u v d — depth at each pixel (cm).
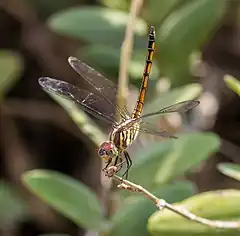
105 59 71
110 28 70
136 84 70
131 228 65
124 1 73
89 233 75
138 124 63
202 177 75
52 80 63
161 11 70
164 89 70
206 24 69
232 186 76
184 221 63
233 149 77
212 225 62
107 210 66
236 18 78
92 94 64
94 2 79
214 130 77
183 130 74
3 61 74
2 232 77
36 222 78
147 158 65
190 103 62
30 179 65
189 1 70
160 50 69
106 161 62
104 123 73
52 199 65
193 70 72
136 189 61
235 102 78
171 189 65
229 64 79
